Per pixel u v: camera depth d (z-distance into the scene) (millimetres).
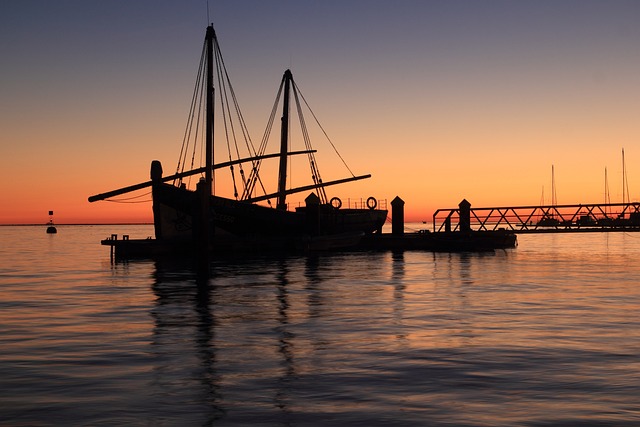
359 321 24781
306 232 74312
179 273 47938
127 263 59781
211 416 12969
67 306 29906
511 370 16578
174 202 66500
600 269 50219
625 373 16188
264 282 40188
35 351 19406
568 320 24766
